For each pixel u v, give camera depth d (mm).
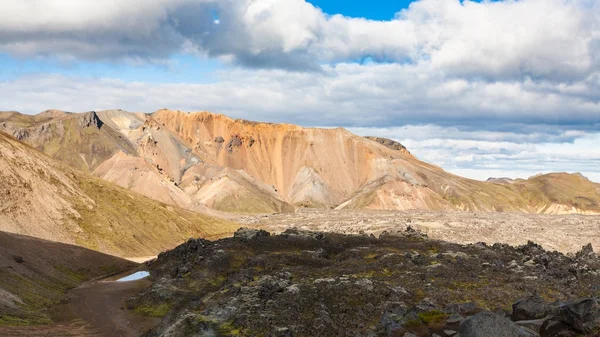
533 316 77375
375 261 141000
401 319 84062
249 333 84250
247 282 115438
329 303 96812
